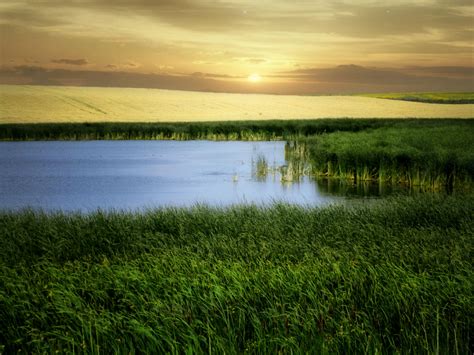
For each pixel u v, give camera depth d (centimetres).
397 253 861
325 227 1092
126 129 5053
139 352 568
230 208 1373
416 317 603
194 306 627
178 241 1015
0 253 944
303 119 6656
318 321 593
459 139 3073
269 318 601
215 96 10100
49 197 2028
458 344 571
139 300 647
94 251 983
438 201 1375
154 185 2330
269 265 787
